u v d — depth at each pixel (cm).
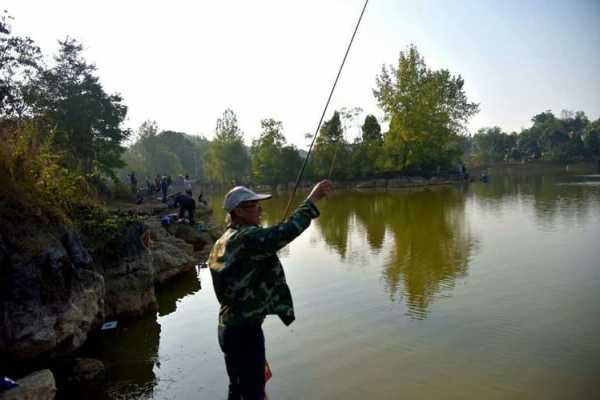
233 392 338
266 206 4053
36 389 584
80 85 3322
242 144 8206
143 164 9275
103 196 2550
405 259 1455
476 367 686
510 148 11669
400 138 6575
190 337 877
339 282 1216
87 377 704
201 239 1867
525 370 670
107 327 945
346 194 5094
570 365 677
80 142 3203
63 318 730
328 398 616
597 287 1041
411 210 2950
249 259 330
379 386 641
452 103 7006
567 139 11688
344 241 1883
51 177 930
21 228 742
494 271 1234
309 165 7081
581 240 1572
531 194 3584
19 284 688
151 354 799
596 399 581
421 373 676
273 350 781
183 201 1981
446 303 991
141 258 1091
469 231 1928
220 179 8344
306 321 917
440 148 6612
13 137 901
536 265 1271
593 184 4444
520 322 857
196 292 1236
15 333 668
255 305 331
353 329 862
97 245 1010
